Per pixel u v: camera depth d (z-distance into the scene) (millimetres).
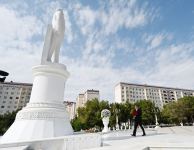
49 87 9297
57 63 9773
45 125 8008
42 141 5652
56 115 8617
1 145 5039
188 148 4453
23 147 4938
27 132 7676
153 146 4715
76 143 5863
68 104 130750
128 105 56250
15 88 81688
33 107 8641
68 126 8844
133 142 6324
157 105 106938
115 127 52250
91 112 49812
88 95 105688
